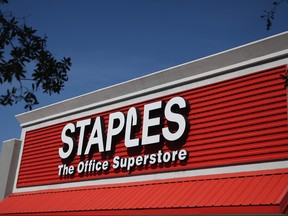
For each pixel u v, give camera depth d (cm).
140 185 1491
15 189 2083
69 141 1858
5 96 783
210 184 1274
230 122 1343
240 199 1104
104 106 1800
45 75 821
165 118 1532
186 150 1420
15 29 787
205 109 1428
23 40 796
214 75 1445
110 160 1670
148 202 1320
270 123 1246
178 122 1462
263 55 1335
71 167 1806
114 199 1455
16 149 2180
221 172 1303
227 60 1414
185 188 1319
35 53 811
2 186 2106
